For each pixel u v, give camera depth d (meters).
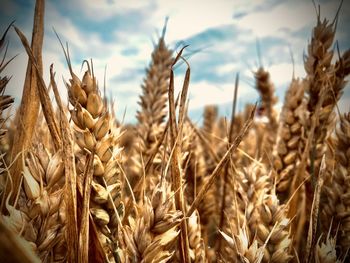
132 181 0.21
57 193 0.10
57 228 0.10
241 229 0.13
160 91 0.29
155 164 0.19
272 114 0.39
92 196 0.11
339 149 0.18
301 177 0.19
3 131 0.12
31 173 0.10
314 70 0.22
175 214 0.10
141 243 0.10
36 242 0.09
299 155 0.22
